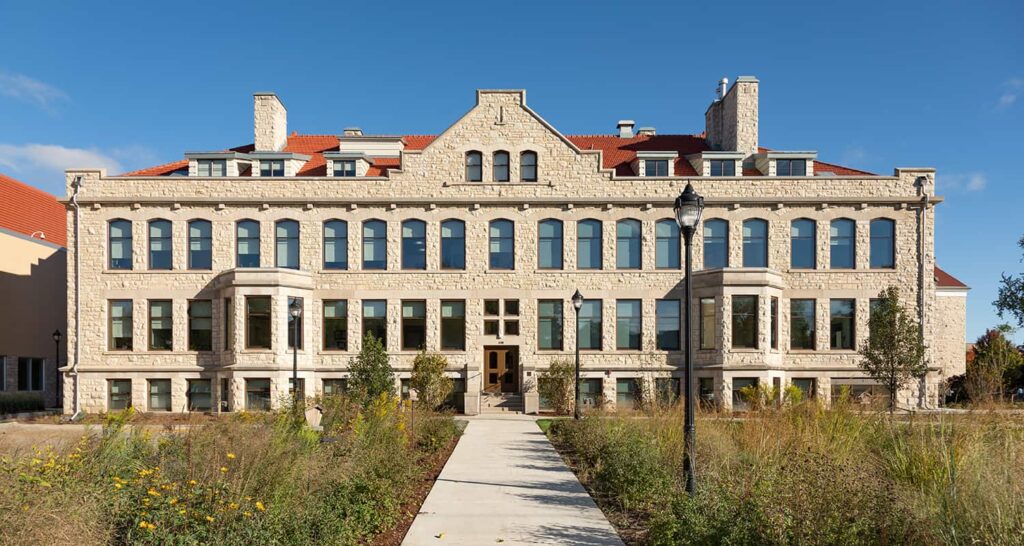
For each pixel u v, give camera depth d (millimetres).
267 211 31797
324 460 10766
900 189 31641
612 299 31828
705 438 12891
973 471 9008
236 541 7508
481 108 32406
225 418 14461
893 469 10398
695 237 31906
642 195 32000
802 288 31500
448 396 31297
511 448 18656
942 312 42531
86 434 11461
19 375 35469
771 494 7852
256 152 33156
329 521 8555
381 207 32031
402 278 31828
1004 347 20734
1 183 38938
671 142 37938
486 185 32094
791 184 31797
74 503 7344
